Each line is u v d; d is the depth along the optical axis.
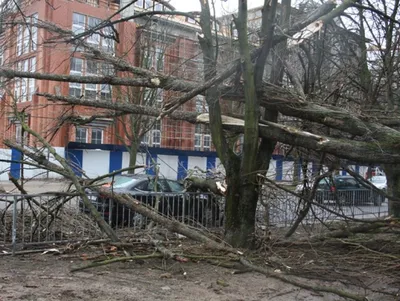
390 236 9.18
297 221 9.13
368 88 10.30
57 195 7.87
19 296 5.09
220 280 6.17
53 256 7.25
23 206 7.94
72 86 22.92
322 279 6.45
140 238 8.23
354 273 6.88
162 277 6.25
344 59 11.06
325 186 11.51
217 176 10.71
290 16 8.79
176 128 36.38
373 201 13.86
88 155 28.52
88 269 6.48
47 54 12.76
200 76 8.91
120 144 30.42
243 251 7.59
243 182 7.91
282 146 9.79
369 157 7.22
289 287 6.07
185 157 32.38
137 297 5.30
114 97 19.52
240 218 7.99
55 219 8.17
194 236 7.65
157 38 19.08
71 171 8.22
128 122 25.75
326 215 11.05
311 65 9.43
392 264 6.95
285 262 7.24
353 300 5.69
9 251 7.35
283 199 9.49
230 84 8.22
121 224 8.83
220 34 11.02
